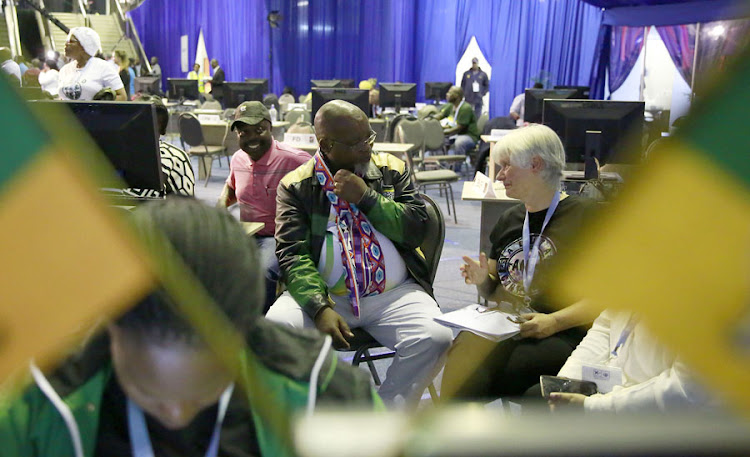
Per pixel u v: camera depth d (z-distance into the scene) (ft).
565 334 5.98
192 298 1.11
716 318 0.45
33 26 30.83
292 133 17.61
